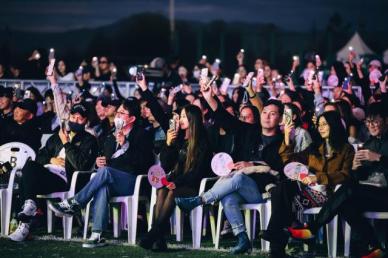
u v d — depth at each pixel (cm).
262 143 1139
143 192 1163
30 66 2012
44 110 1575
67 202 1111
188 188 1103
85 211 1173
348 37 3631
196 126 1116
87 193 1112
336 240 1055
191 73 2269
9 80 1747
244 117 1188
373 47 3659
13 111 1392
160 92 1686
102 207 1115
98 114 1405
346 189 1008
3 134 1322
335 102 1334
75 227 1257
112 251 1080
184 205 1077
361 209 1014
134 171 1164
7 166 1238
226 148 1202
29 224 1152
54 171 1191
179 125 1166
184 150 1132
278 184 1037
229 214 1069
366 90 1702
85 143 1198
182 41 4125
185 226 1295
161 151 1173
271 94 1730
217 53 4066
